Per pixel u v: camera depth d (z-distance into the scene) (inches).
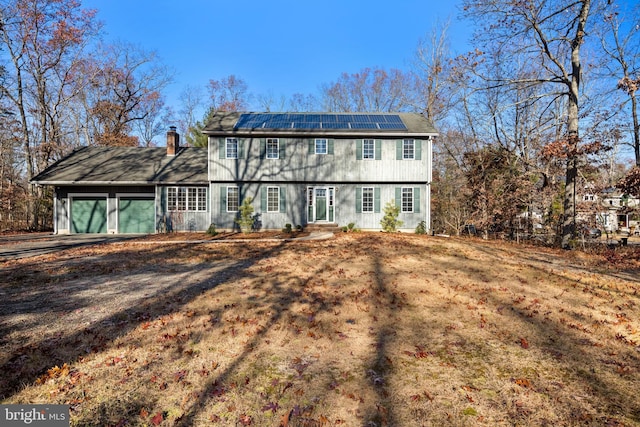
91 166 919.7
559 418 133.8
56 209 885.8
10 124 1134.4
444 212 1151.6
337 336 213.5
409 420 132.5
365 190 850.8
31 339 202.7
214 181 847.1
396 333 219.0
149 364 175.0
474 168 976.9
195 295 297.1
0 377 159.8
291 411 137.4
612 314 258.8
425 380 162.1
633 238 1013.2
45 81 1178.0
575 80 687.1
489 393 151.3
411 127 866.1
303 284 337.1
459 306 273.1
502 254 550.0
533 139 871.7
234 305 269.9
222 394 149.5
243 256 502.6
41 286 325.7
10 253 534.9
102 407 139.3
